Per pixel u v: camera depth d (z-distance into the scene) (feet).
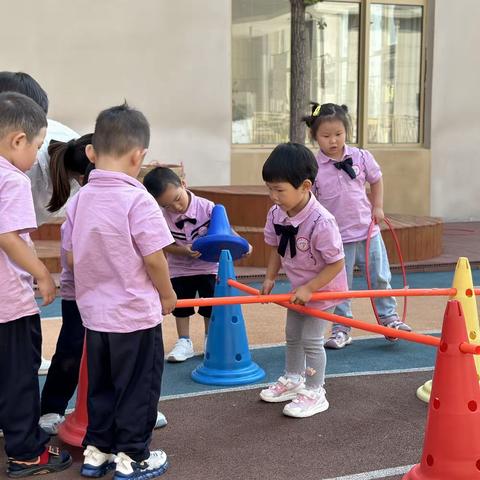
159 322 10.43
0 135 10.00
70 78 32.35
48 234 26.37
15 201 9.73
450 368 9.57
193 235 15.81
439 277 25.57
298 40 29.66
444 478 9.56
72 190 12.48
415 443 11.76
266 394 13.60
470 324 13.25
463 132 38.73
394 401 13.69
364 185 17.37
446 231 35.14
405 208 38.17
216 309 14.89
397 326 17.74
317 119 16.87
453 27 38.04
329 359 16.43
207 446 11.70
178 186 15.43
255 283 23.89
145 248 10.00
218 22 34.17
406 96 39.19
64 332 12.01
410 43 38.78
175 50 33.68
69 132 13.15
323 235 12.30
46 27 31.78
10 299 10.15
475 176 39.06
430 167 38.42
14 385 10.37
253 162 35.68
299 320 13.50
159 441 11.89
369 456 11.30
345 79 38.32
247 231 25.29
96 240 10.07
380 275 17.44
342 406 13.43
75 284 10.55
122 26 32.78
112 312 10.12
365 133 38.52
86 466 10.56
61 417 12.35
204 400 13.76
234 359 14.83
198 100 34.30
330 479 10.53
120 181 10.10
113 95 32.99
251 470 10.84
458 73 38.40
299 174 11.95
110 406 10.53
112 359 10.25
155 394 10.55
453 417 9.52
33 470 10.63
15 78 11.98
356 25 38.06
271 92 36.99
